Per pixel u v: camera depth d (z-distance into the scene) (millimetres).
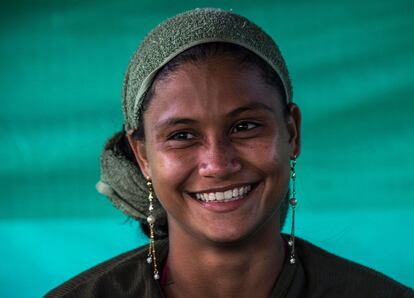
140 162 1779
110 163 1944
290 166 1756
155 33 1671
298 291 1718
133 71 1710
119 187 1953
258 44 1625
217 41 1591
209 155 1571
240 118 1576
